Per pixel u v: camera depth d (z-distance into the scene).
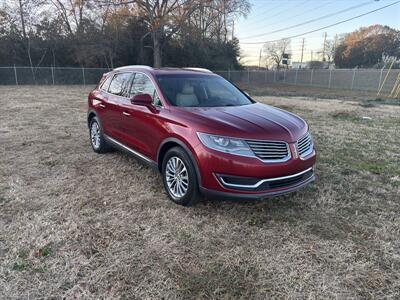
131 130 4.42
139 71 4.64
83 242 2.92
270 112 3.93
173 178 3.73
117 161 5.21
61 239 2.95
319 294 2.33
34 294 2.28
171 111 3.71
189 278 2.48
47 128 7.73
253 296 2.30
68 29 31.03
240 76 36.19
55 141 6.49
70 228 3.14
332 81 31.81
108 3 28.33
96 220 3.32
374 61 53.94
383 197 4.03
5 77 24.34
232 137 3.14
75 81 27.03
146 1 28.55
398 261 2.72
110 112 4.98
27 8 28.44
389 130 8.22
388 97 20.30
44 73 25.78
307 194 4.04
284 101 16.00
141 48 31.66
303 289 2.38
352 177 4.68
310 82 34.50
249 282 2.45
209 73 4.95
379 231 3.20
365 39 54.44
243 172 3.11
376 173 4.89
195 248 2.87
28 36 28.69
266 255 2.78
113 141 5.05
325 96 20.48
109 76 5.52
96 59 30.05
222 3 30.20
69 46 29.69
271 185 3.26
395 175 4.80
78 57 28.89
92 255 2.73
